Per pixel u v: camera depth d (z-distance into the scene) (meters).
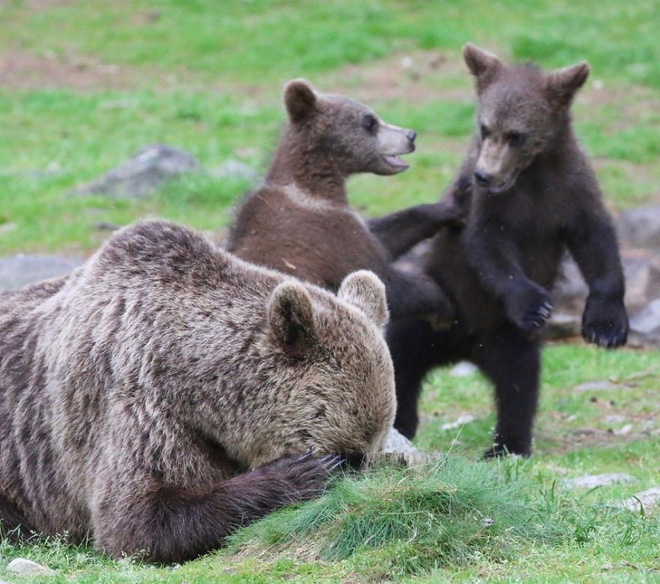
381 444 8.36
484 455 13.14
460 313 13.74
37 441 8.94
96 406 8.58
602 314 13.02
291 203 13.25
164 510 8.12
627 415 14.94
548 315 12.51
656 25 36.41
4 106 31.17
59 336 8.93
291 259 12.59
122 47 35.97
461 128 29.02
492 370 13.51
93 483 8.55
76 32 37.16
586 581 6.95
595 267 13.32
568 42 34.12
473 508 7.95
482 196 13.27
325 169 13.66
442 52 35.00
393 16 37.88
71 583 7.39
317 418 8.12
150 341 8.42
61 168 26.03
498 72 14.01
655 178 26.38
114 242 9.12
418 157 26.78
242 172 24.78
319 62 34.09
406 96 31.72
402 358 13.68
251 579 7.32
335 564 7.52
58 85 33.28
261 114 30.42
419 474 8.21
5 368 9.30
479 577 7.20
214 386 8.27
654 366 17.16
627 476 11.05
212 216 22.66
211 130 29.34
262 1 39.22
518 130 13.05
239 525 8.10
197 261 8.79
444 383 17.12
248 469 8.57
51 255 20.64
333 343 8.15
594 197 13.46
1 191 24.17
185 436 8.34
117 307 8.68
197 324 8.43
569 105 13.39
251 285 8.65
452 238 14.00
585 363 17.44
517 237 13.38
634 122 29.83
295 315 8.02
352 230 13.20
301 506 8.07
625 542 7.84
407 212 13.93
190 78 33.88
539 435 14.16
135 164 24.19
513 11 38.09
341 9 38.19
